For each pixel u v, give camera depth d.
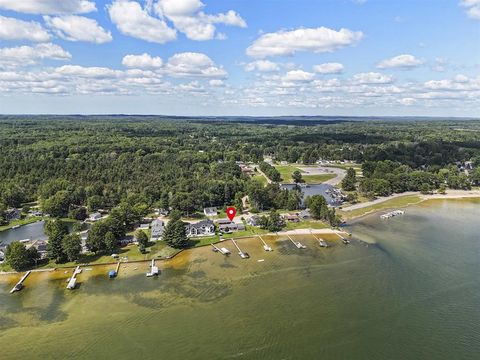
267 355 96.56
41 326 109.88
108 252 163.50
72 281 135.00
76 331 107.25
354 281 136.62
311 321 111.06
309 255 162.38
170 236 170.12
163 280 139.12
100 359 95.75
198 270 147.88
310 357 95.56
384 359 94.88
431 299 123.62
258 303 121.44
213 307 119.56
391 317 113.06
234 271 146.50
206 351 98.19
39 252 158.38
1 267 148.75
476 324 109.75
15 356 97.19
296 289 130.88
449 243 177.50
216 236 186.12
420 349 98.81
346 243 177.12
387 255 161.62
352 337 103.56
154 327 108.88
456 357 95.88
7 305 121.62
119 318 113.62
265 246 171.38
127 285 135.12
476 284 134.38
